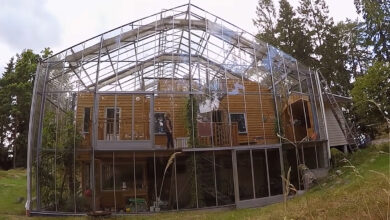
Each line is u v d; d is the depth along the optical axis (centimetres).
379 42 3350
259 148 1897
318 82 2323
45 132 1872
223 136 1925
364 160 1972
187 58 2078
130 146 1803
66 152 1798
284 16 4203
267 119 2092
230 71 2080
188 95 1941
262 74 2134
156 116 2050
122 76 2127
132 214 1683
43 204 1788
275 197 1834
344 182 1589
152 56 2105
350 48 4447
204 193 1820
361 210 648
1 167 4822
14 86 4544
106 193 1895
